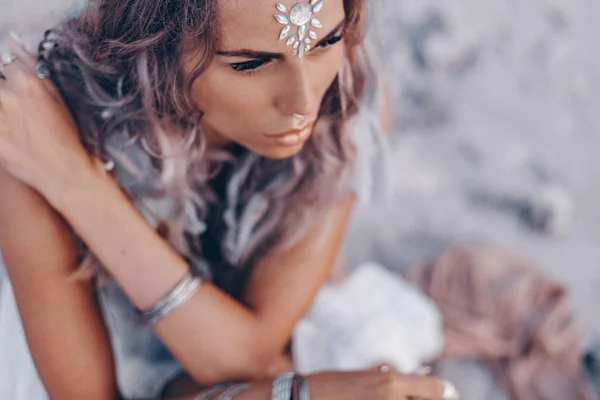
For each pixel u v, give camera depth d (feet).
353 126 2.90
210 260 3.10
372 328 3.68
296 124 2.46
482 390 4.02
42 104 2.58
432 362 4.06
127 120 2.61
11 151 2.58
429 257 4.88
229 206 2.98
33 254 2.68
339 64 2.49
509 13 6.27
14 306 2.94
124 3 2.35
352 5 2.42
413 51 5.88
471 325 4.16
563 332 4.14
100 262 2.78
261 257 3.01
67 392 2.82
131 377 3.41
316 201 2.95
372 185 3.12
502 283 4.30
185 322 2.77
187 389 3.14
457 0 6.13
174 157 2.67
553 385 4.03
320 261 3.02
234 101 2.42
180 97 2.45
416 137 5.59
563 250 5.03
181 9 2.26
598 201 5.35
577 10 6.53
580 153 5.66
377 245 4.91
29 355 2.98
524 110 5.87
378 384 2.76
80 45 2.52
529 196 5.25
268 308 2.96
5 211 2.65
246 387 2.81
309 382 2.78
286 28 2.23
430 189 5.28
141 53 2.40
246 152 2.90
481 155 5.54
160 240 2.74
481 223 5.13
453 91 5.84
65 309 2.75
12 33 2.66
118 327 3.39
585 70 6.20
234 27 2.24
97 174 2.65
